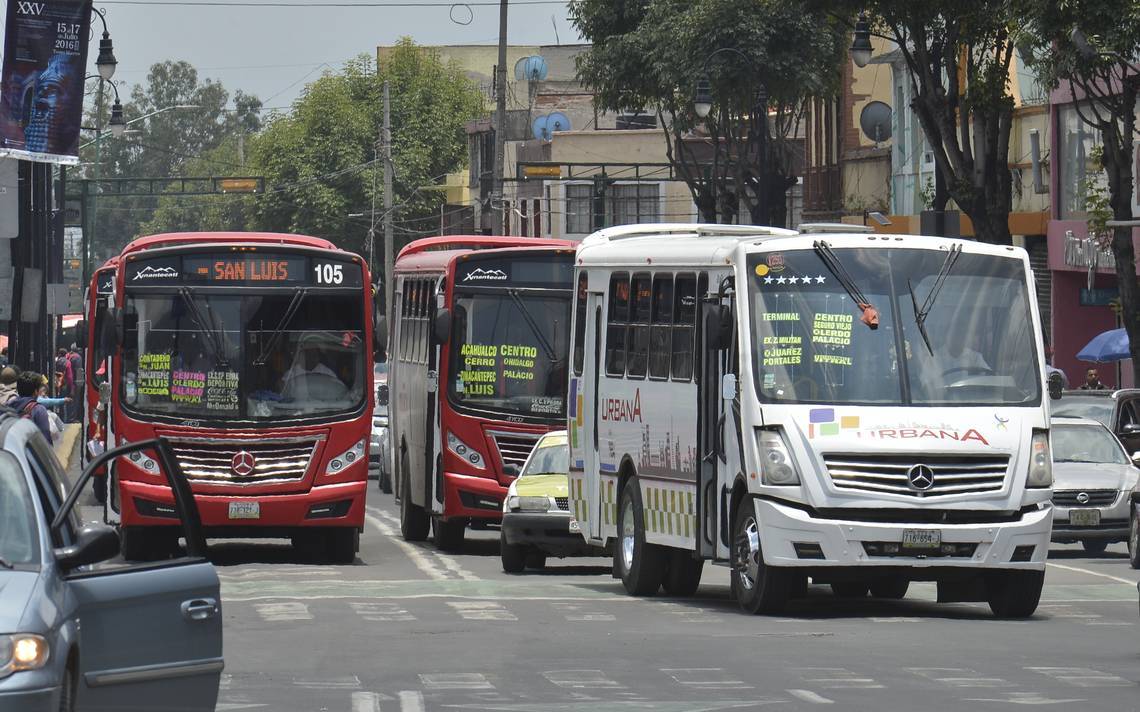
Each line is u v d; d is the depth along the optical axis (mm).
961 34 79062
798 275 41344
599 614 41594
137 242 62125
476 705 27734
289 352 56281
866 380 40562
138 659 21016
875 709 27328
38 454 22109
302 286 56531
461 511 64312
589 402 51156
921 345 40938
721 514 42906
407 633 37562
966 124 81188
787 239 41750
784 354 40719
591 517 51031
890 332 40938
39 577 19766
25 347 95312
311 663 32719
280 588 47875
